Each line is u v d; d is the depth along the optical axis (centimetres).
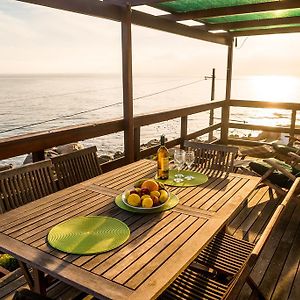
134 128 359
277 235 262
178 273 109
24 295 102
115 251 121
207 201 171
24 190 196
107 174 218
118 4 301
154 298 97
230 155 251
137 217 150
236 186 196
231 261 165
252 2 341
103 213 154
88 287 100
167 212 156
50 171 214
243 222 287
